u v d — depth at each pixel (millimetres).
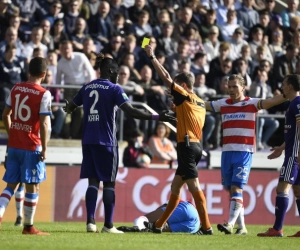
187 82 38812
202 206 38750
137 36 70062
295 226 60125
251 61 73875
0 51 64438
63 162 63469
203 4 78625
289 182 39281
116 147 38188
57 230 42125
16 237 34062
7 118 36031
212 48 74375
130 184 60219
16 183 35844
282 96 39500
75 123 63875
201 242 33438
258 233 42250
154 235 37562
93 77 64500
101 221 59156
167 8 76500
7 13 68250
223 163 40781
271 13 80562
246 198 62906
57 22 68688
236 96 40438
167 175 61125
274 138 70938
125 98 37625
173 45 71688
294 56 73375
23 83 35375
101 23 70938
